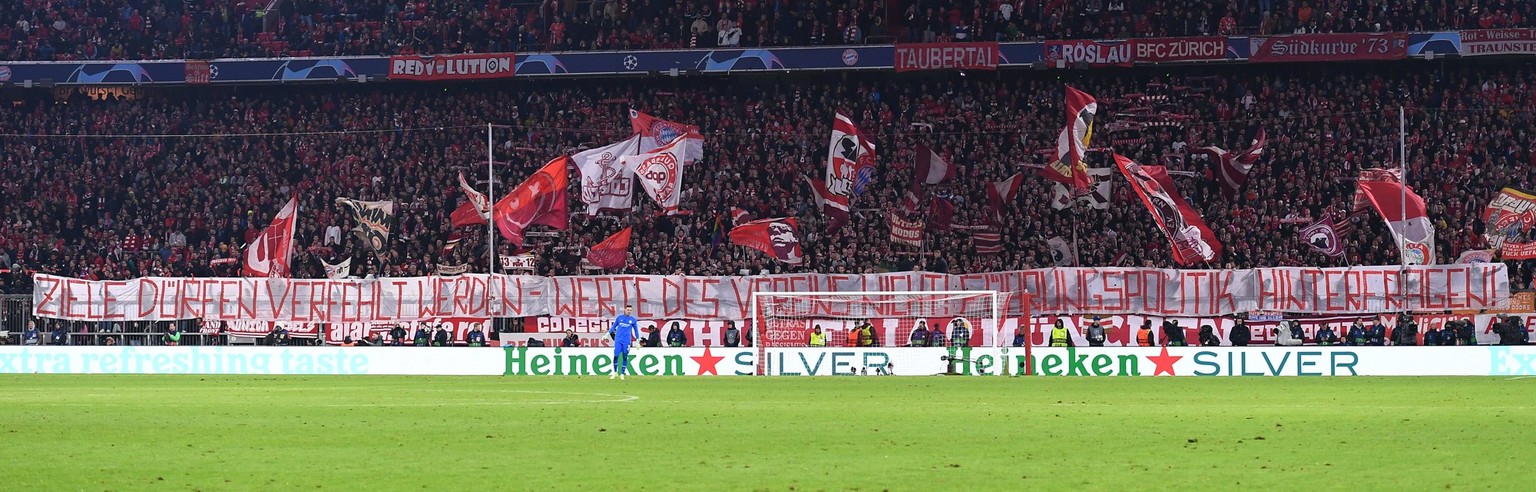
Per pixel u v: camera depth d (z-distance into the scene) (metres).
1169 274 43.41
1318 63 57.56
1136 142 54.50
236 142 59.00
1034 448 16.03
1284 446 16.20
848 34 57.34
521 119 59.25
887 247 50.34
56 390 30.17
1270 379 35.78
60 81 59.72
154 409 23.12
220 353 41.56
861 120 57.09
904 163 54.44
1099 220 50.69
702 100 58.09
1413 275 42.53
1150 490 12.23
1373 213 49.59
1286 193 50.81
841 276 44.69
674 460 14.73
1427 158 51.78
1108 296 43.47
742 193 53.12
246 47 60.44
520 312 45.19
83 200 57.38
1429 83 54.72
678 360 40.28
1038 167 52.91
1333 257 47.41
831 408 23.39
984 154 54.41
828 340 44.56
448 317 45.25
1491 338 42.81
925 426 19.30
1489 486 12.34
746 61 57.25
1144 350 39.06
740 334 43.91
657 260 50.66
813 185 52.91
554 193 45.62
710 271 49.31
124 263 53.47
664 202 46.66
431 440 17.09
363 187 56.38
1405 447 16.02
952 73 59.75
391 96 60.56
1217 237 49.00
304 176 57.47
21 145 59.44
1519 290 44.81
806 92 58.94
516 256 47.00
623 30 59.44
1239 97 55.72
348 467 14.05
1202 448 15.99
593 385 32.75
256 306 45.88
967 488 12.41
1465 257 44.16
